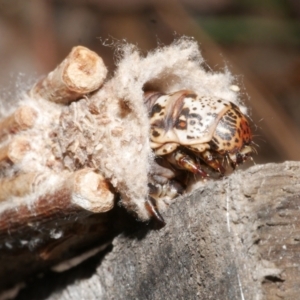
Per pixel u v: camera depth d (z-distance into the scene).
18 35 0.27
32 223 0.14
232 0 0.27
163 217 0.14
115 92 0.14
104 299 0.15
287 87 0.26
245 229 0.13
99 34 0.27
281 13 0.27
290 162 0.13
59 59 0.27
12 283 0.17
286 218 0.13
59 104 0.14
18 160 0.14
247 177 0.13
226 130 0.14
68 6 0.28
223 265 0.13
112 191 0.14
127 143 0.14
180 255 0.13
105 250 0.15
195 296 0.13
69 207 0.14
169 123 0.14
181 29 0.26
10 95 0.17
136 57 0.14
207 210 0.13
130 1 0.27
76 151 0.14
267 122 0.25
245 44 0.26
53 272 0.16
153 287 0.14
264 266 0.13
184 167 0.14
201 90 0.15
